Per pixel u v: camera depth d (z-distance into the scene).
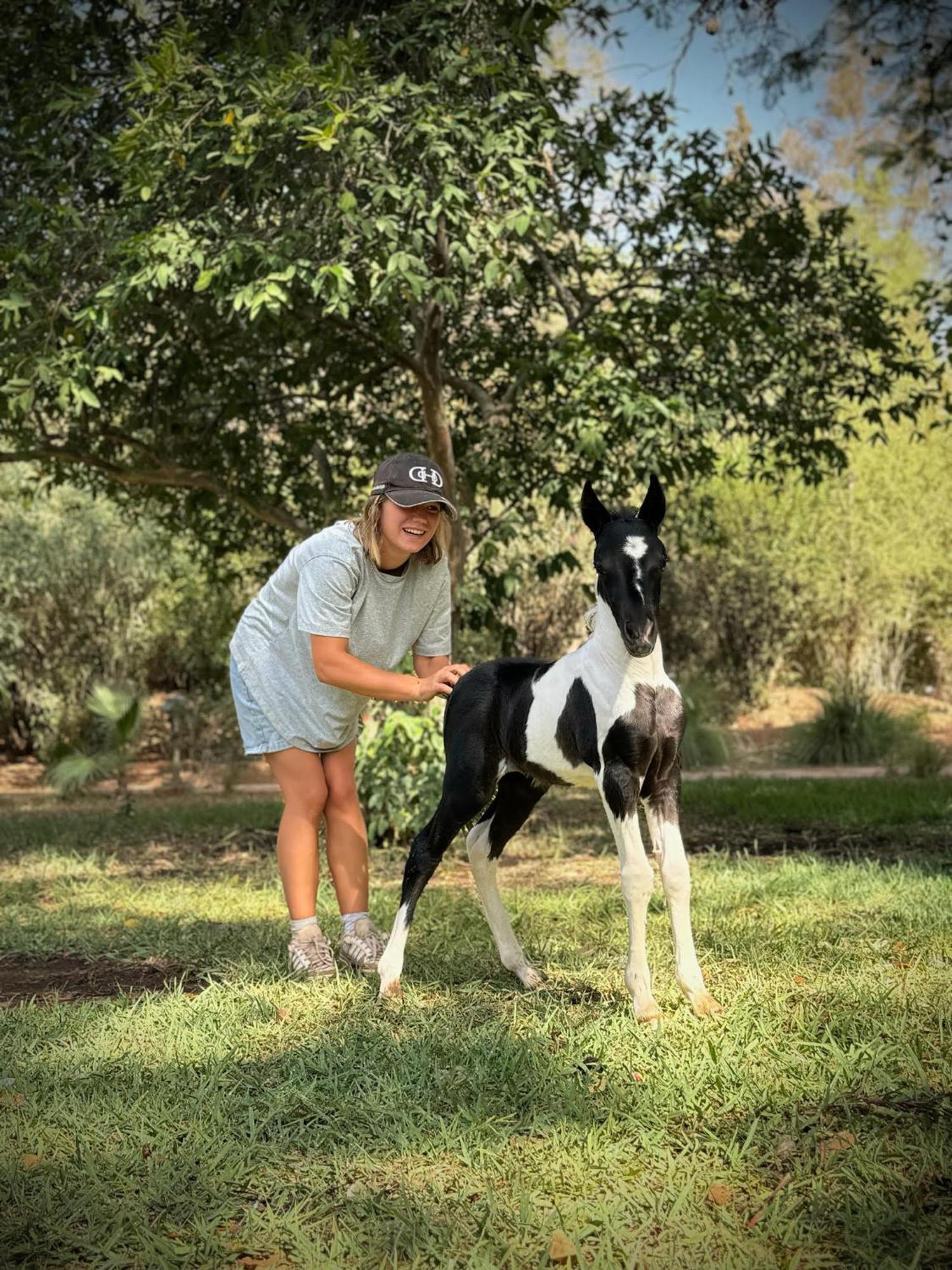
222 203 7.29
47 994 4.51
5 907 6.37
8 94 8.24
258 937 5.27
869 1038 3.50
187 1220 2.63
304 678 4.63
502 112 7.16
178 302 8.43
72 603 16.78
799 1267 2.36
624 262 9.80
